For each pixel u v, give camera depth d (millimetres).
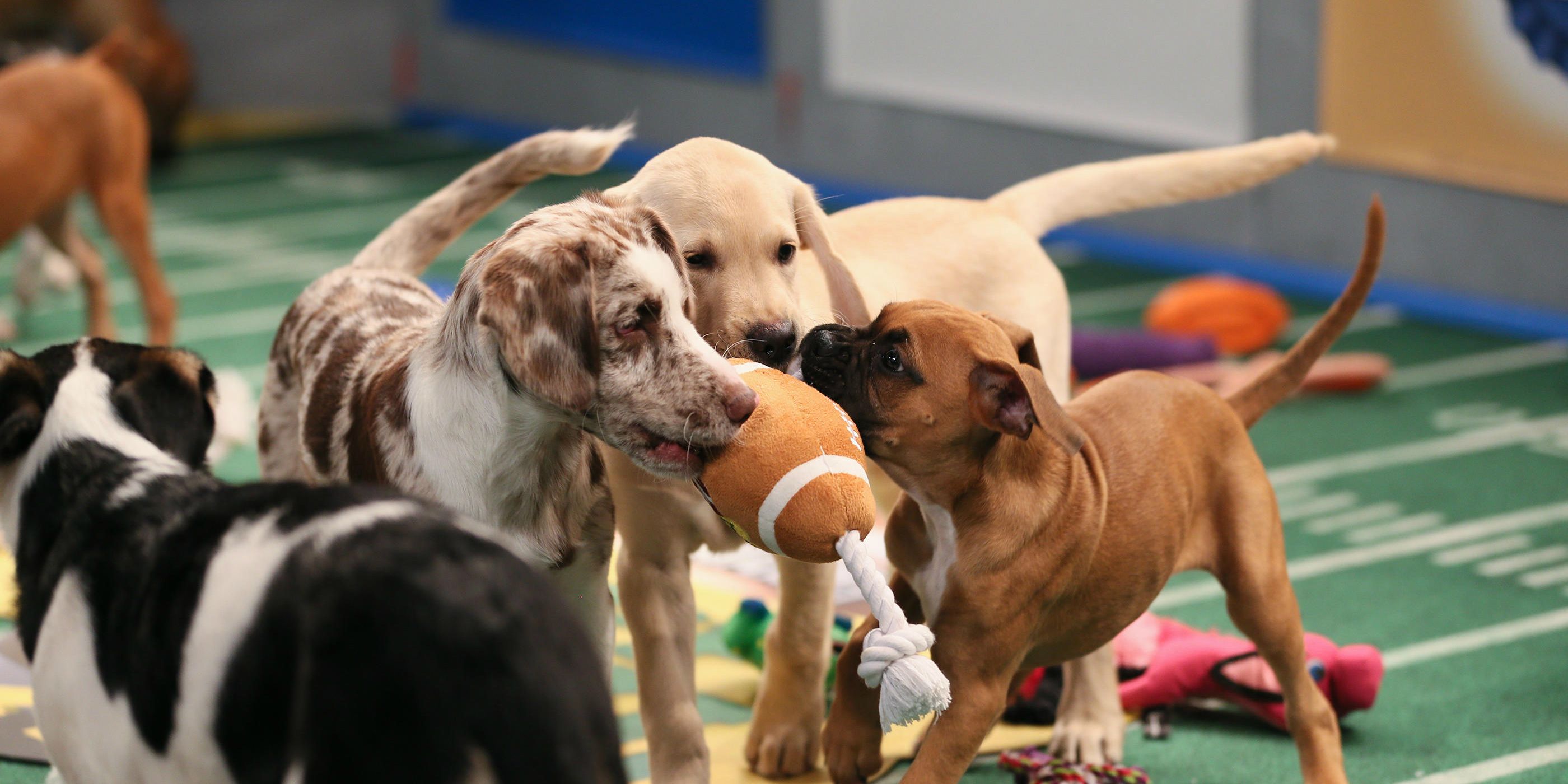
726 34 15430
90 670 3105
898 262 5227
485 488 3756
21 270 10273
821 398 3793
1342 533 7078
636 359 3611
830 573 4633
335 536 2803
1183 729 5211
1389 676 5605
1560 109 10156
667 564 4465
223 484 3240
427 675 2576
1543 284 10477
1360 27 11070
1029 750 4797
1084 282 12133
